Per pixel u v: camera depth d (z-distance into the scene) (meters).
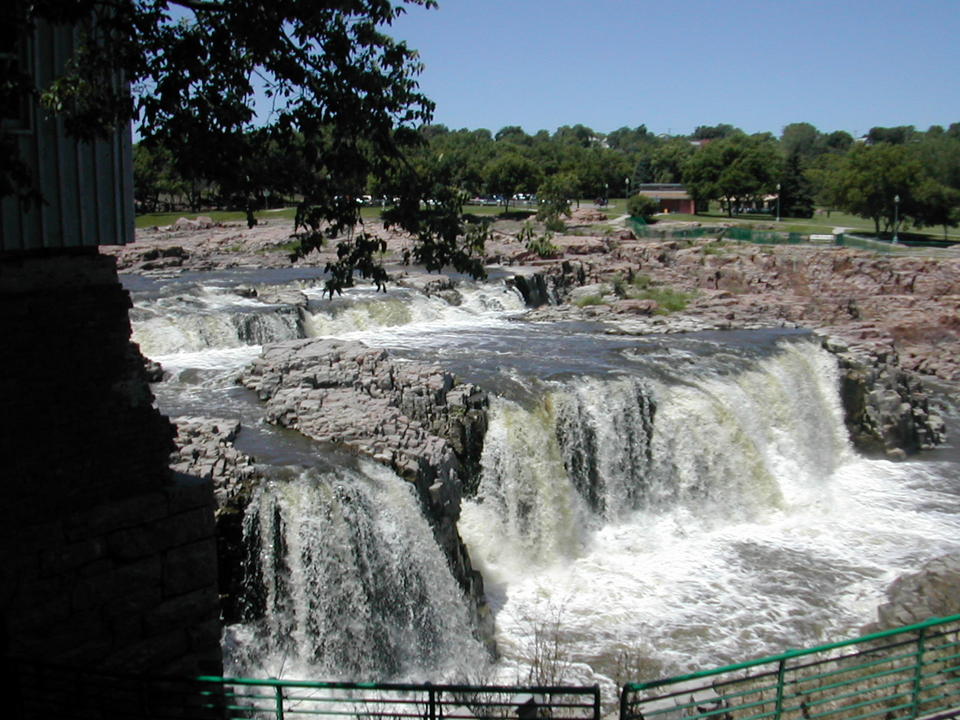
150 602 12.66
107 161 12.65
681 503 28.80
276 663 18.53
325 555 19.52
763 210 133.50
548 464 26.28
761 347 35.78
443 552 21.12
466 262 13.29
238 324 35.25
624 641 20.80
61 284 11.82
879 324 51.00
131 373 12.61
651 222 98.56
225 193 12.59
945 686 14.86
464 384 27.11
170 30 11.41
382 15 11.83
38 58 11.85
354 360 28.52
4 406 11.35
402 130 12.51
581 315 45.25
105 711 11.98
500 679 19.12
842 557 25.81
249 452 21.70
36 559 11.57
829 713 13.05
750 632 21.44
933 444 36.97
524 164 95.75
